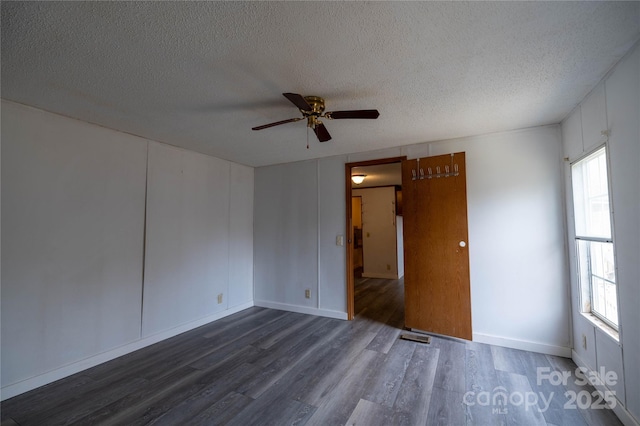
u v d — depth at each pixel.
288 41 1.57
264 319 3.98
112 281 2.85
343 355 2.82
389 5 1.32
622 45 1.62
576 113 2.43
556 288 2.79
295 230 4.36
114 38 1.53
